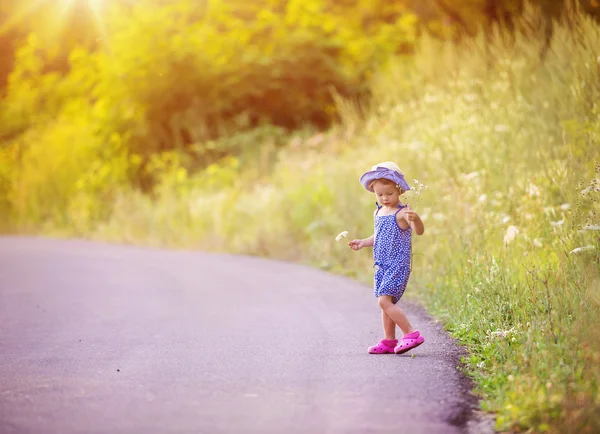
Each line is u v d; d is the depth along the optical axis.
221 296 10.85
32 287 12.34
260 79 23.78
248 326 8.59
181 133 24.14
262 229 16.80
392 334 7.10
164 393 5.85
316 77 23.83
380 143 16.88
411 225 6.96
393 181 7.11
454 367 6.51
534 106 13.19
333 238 14.50
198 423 5.11
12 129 29.44
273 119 24.12
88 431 5.00
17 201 25.64
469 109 14.70
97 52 28.03
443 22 23.00
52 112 29.39
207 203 19.38
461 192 11.59
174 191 21.34
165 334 8.34
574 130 11.09
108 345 7.86
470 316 7.94
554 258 8.58
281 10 27.09
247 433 4.91
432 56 18.11
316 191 16.39
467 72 16.17
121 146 24.45
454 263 9.84
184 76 23.86
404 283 7.07
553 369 5.65
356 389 5.84
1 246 19.45
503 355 6.43
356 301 10.09
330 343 7.56
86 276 13.41
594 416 4.70
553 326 6.42
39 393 5.95
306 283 11.88
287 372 6.41
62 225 23.88
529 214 10.09
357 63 24.19
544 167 11.02
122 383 6.20
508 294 7.79
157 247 18.64
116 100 24.61
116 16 25.08
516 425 4.88
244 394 5.77
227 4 26.78
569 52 13.05
